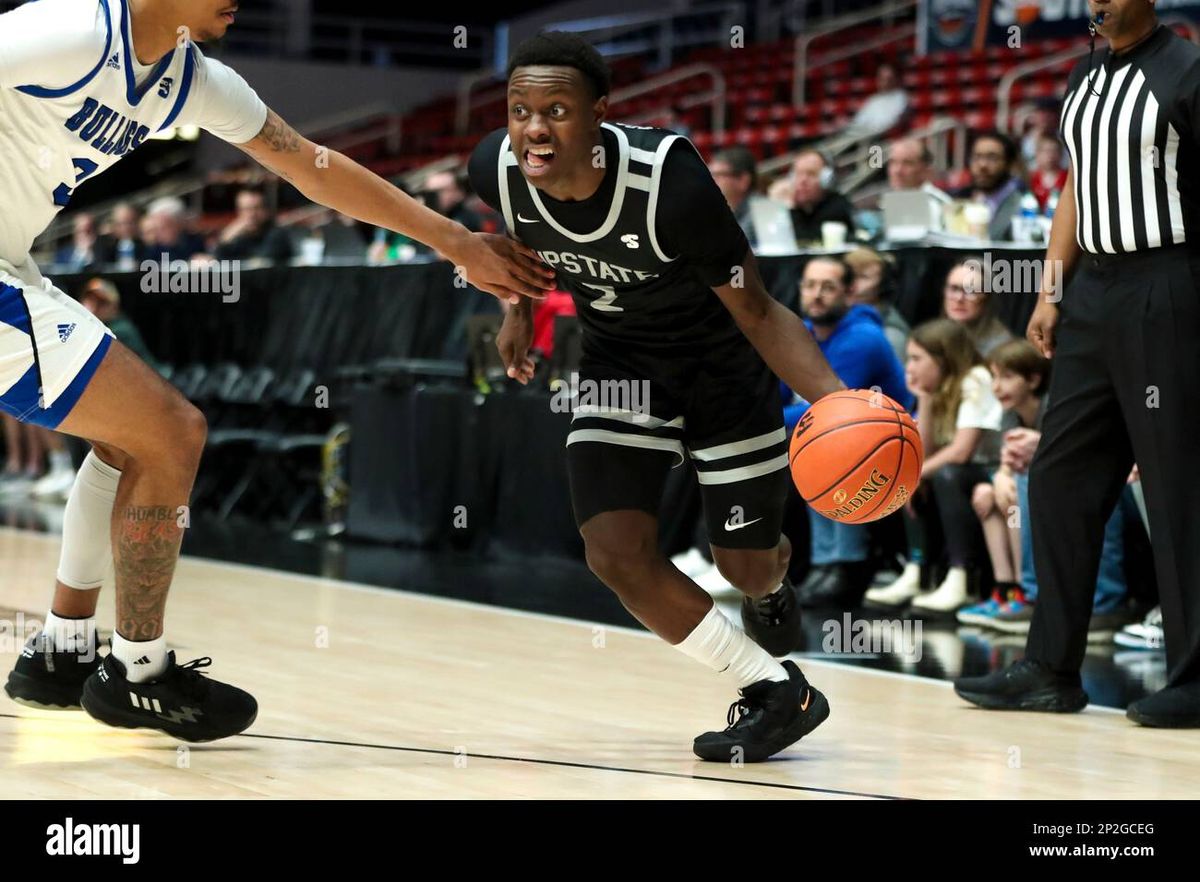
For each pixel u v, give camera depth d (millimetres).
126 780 3045
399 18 19141
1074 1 12234
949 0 12891
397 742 3527
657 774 3230
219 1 3057
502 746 3508
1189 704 3980
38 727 3566
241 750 3379
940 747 3654
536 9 19047
